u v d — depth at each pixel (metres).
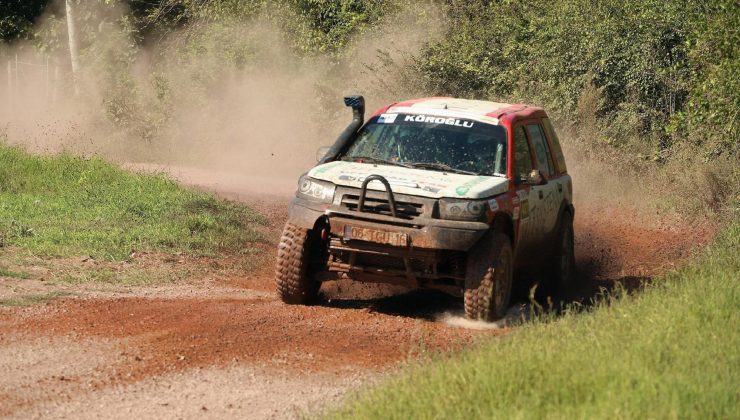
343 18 51.97
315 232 19.36
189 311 18.45
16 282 20.30
